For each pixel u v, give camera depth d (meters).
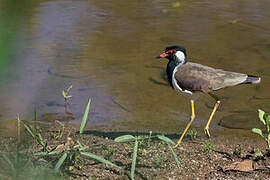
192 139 8.95
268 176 6.78
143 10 20.73
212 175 6.79
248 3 21.86
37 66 13.56
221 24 18.42
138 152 7.48
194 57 14.70
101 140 8.33
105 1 22.45
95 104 11.28
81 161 6.71
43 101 11.25
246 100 11.70
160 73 13.63
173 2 22.28
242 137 9.25
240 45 15.96
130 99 11.70
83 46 15.79
